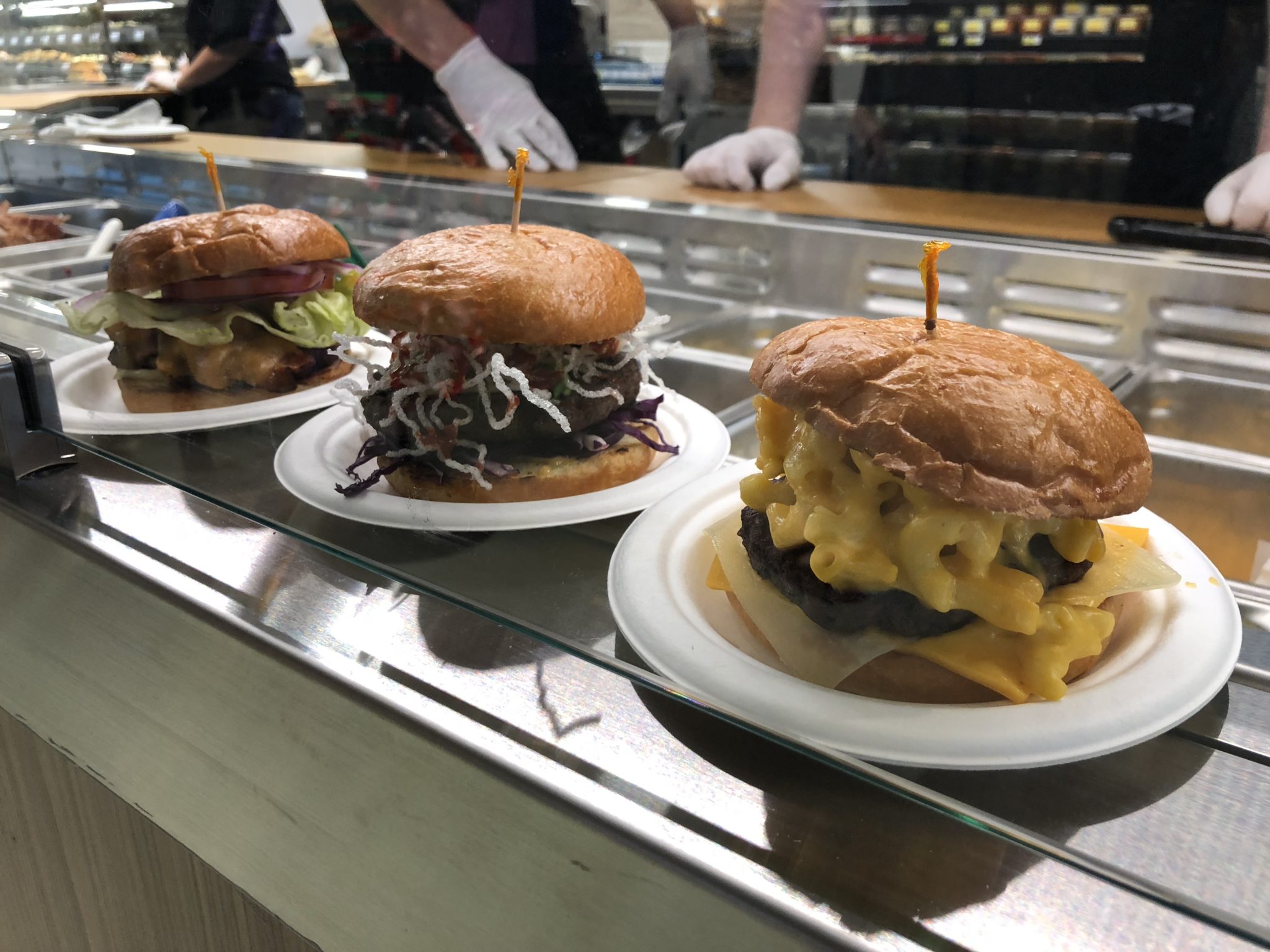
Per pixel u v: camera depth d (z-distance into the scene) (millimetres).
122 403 1209
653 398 1151
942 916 533
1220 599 742
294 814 757
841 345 744
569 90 1979
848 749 593
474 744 666
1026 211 1605
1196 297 1232
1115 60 1924
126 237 1239
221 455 1060
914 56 2129
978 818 539
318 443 1070
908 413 683
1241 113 1739
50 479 1057
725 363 1356
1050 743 592
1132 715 615
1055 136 2062
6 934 1501
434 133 1918
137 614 869
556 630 738
